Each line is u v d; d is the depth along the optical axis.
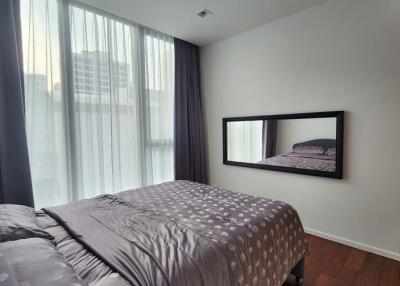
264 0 2.23
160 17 2.54
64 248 1.15
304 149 2.50
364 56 2.08
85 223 1.41
